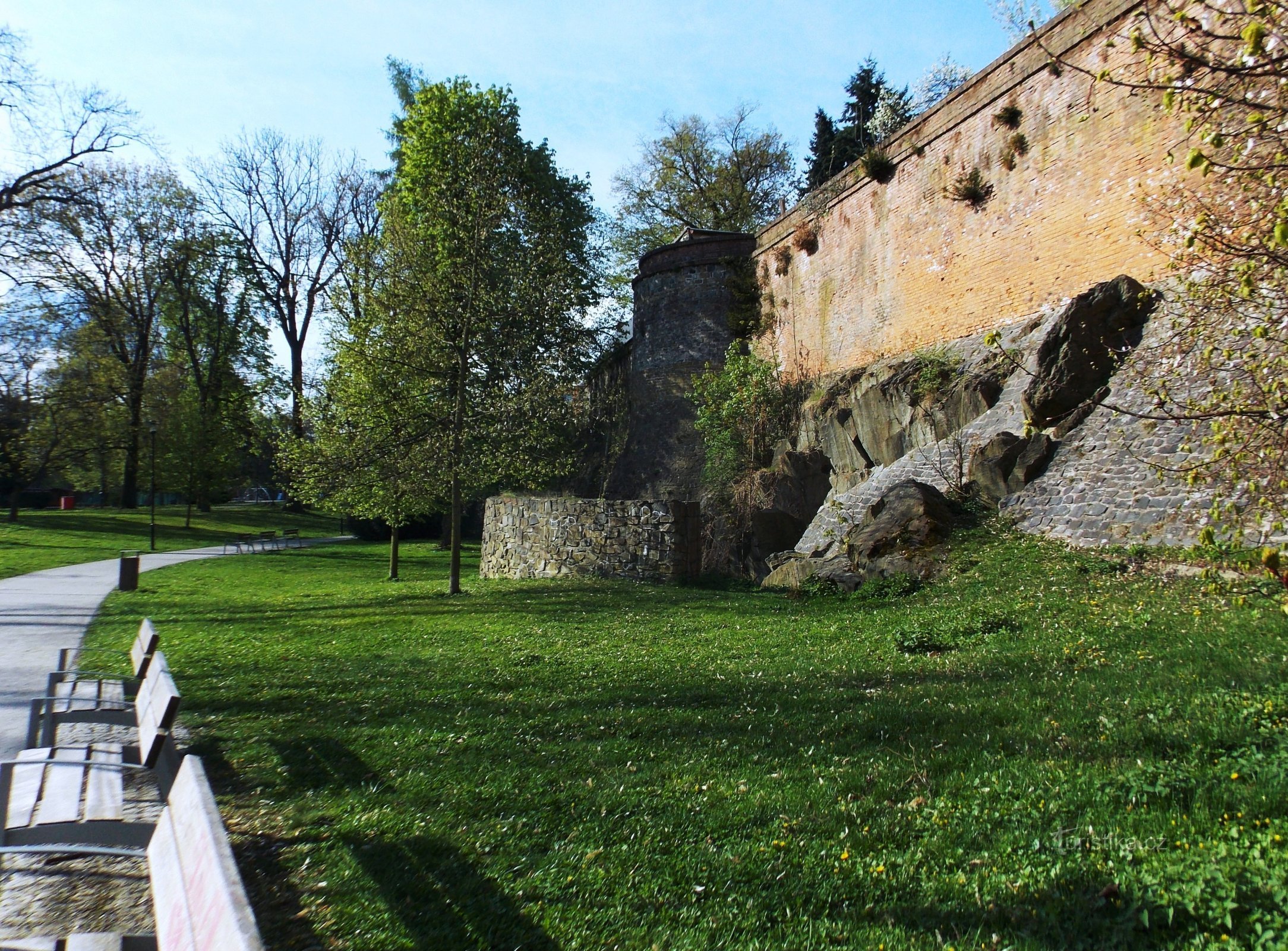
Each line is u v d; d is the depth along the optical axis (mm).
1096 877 3879
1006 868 4113
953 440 18141
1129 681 6727
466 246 18547
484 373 18750
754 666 8891
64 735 7191
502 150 20266
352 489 19141
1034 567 12430
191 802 3064
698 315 34188
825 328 28094
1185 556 10594
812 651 9602
